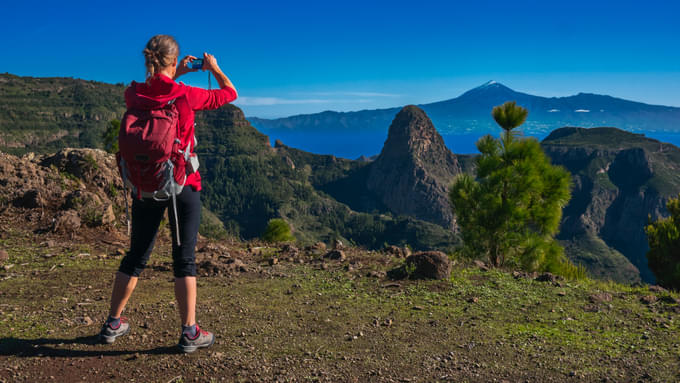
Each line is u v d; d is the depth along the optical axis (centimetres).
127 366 245
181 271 264
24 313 333
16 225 683
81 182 869
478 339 315
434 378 247
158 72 237
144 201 253
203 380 233
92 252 593
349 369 256
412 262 506
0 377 223
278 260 601
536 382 244
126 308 356
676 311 387
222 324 330
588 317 372
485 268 566
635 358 280
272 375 243
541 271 816
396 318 364
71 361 248
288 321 346
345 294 437
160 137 228
